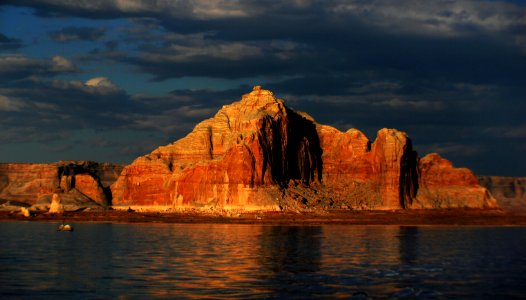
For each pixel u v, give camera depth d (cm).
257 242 13200
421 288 7788
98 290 7481
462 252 11600
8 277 8362
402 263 9925
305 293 7394
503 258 10719
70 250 11575
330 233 15912
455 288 7819
